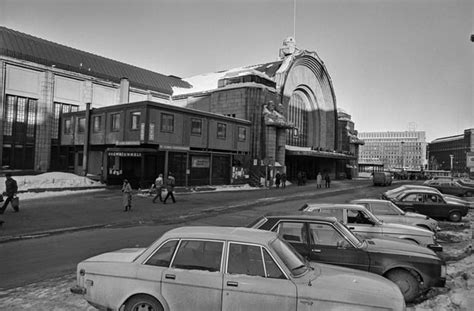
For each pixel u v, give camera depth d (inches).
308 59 2082.9
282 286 167.6
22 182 922.1
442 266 236.8
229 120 1430.9
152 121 1107.3
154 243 190.9
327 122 2311.8
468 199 1115.3
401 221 416.5
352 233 257.3
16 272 297.1
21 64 1370.6
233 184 1375.5
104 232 485.4
